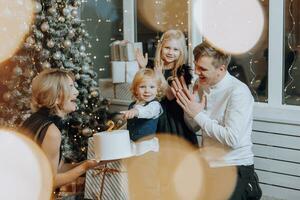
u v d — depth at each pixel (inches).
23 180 99.0
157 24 199.2
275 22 165.2
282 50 165.0
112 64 200.5
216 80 120.8
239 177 118.7
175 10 192.4
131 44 197.2
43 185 100.6
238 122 116.5
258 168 169.6
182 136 136.8
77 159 185.8
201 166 130.8
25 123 106.1
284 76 166.1
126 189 132.3
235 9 173.2
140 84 140.3
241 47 173.8
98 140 104.9
